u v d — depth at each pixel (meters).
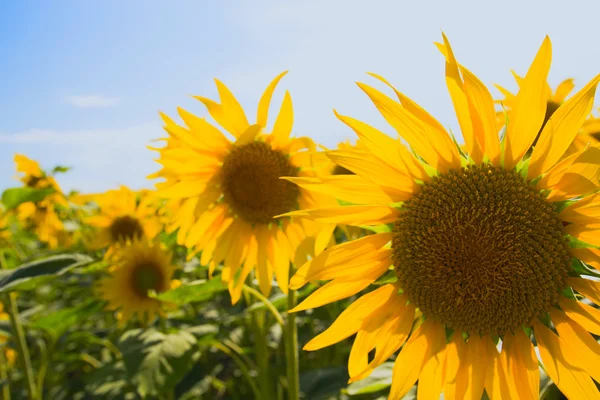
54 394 1.05
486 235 0.41
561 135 0.39
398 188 0.43
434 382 0.43
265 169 0.63
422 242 0.43
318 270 0.44
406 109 0.40
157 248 0.91
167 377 0.68
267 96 0.62
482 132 0.41
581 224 0.39
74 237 1.38
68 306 1.36
